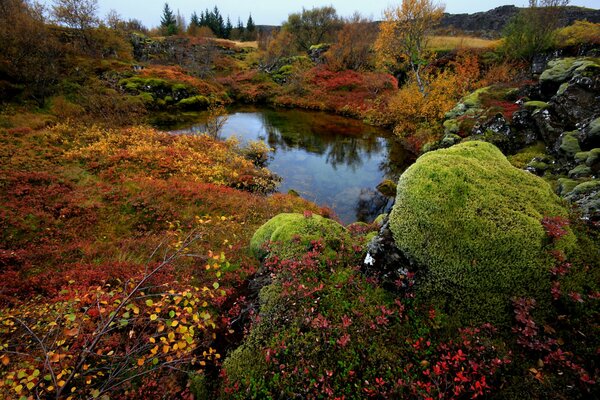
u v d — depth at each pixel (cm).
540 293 455
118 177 1461
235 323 620
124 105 2494
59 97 2458
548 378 376
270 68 5397
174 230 1113
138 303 679
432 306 493
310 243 699
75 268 839
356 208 1554
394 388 415
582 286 448
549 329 412
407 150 2423
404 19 2742
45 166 1450
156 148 1831
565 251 482
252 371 480
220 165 1788
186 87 3697
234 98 4428
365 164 2162
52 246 941
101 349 537
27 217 1047
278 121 3316
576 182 896
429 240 512
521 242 478
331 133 2912
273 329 534
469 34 4962
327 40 6284
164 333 595
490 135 1579
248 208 1307
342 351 475
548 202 567
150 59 4869
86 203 1180
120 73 3419
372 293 548
